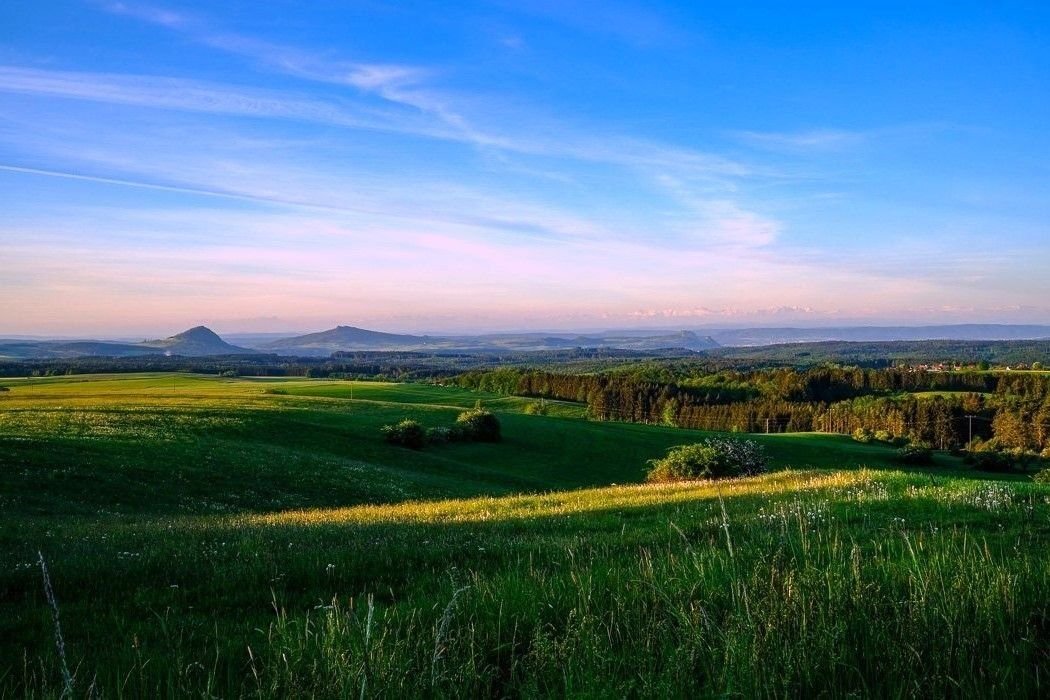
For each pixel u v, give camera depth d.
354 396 101.88
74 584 7.80
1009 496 12.93
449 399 109.75
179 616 6.50
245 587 7.64
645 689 3.74
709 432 80.06
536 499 20.33
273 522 16.53
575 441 66.44
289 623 5.75
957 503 12.53
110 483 27.80
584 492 22.39
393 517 16.73
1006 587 4.95
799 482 18.69
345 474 38.66
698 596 5.49
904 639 4.16
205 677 4.79
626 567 7.45
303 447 48.09
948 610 4.51
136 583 7.89
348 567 8.40
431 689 4.02
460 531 12.38
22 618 6.42
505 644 4.82
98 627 6.12
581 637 4.45
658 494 18.81
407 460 50.09
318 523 15.38
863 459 69.44
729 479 23.91
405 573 8.16
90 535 12.94
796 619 4.28
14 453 29.28
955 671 3.89
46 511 21.61
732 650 3.93
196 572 8.34
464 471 49.97
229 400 70.69
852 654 3.94
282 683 4.32
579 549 8.94
